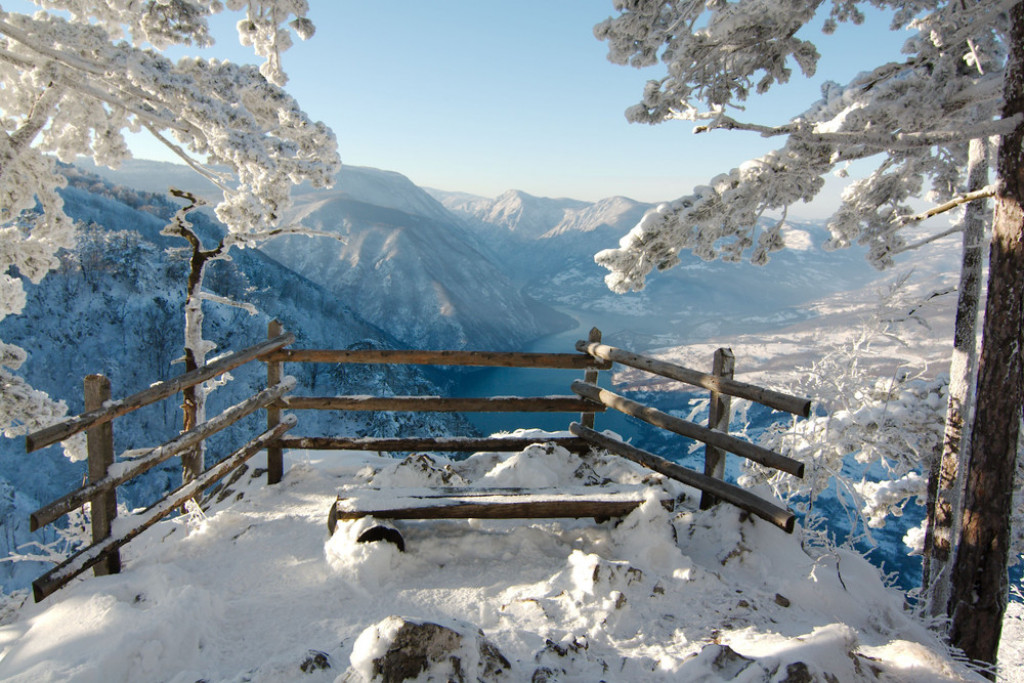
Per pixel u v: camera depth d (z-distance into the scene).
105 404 3.20
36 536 35.66
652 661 2.67
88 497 3.04
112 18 7.90
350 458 6.29
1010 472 5.70
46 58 6.27
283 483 5.11
